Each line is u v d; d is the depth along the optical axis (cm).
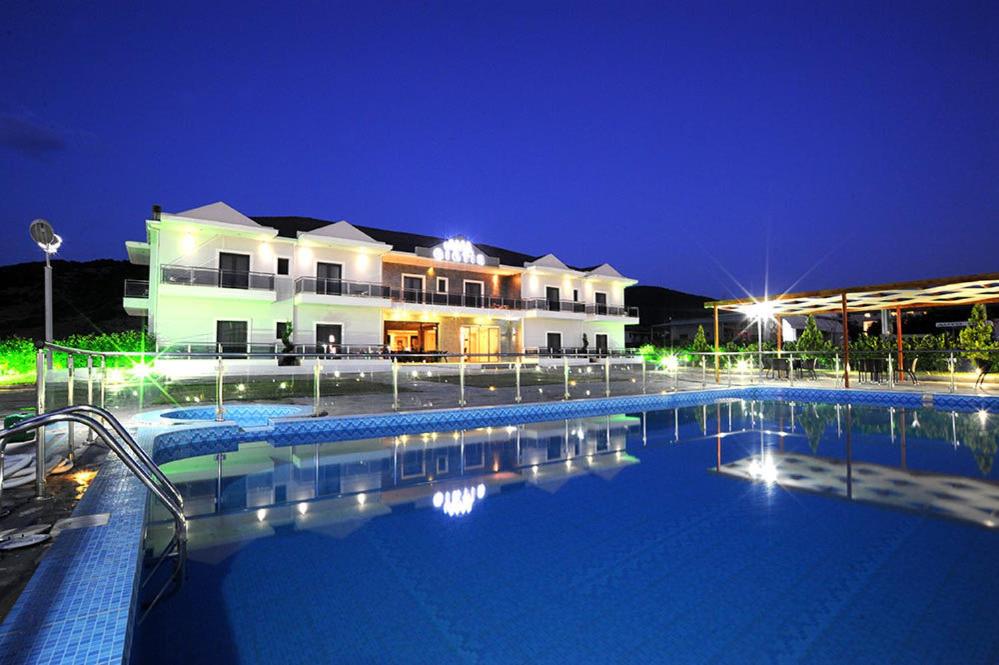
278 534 389
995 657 231
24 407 918
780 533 391
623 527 407
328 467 603
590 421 962
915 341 1770
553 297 3002
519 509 451
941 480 543
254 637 251
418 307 2438
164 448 645
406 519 424
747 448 716
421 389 1370
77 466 461
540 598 292
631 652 240
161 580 312
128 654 206
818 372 1803
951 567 327
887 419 962
